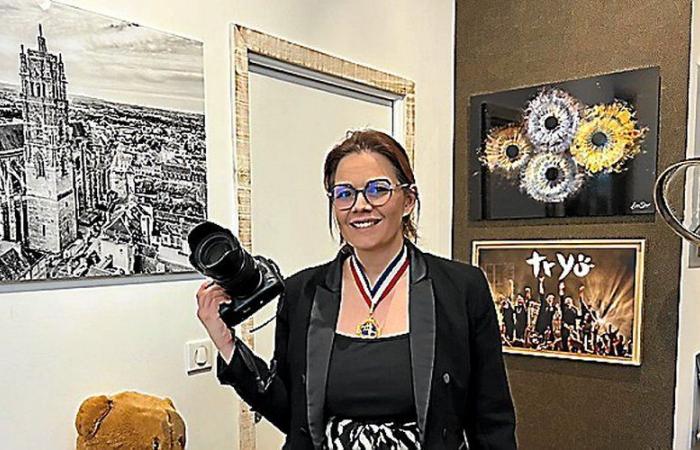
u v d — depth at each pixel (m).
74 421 1.37
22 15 1.26
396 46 2.32
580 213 2.22
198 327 1.64
